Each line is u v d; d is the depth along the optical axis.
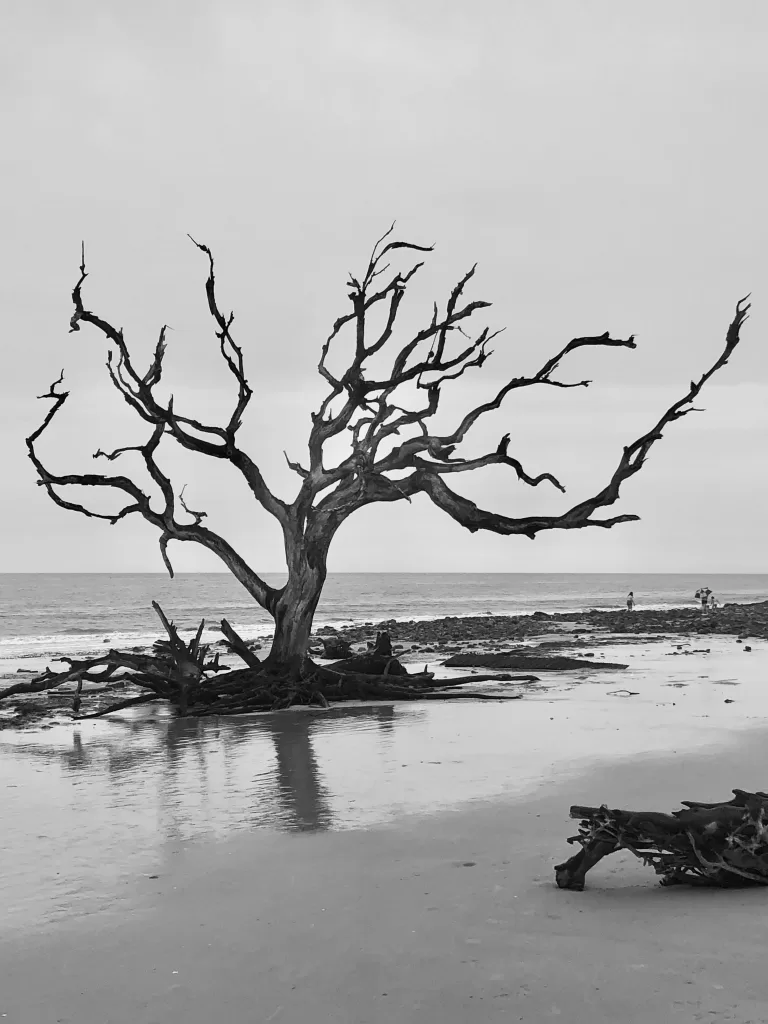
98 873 6.44
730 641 32.28
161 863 6.66
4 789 9.57
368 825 7.67
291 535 18.33
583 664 22.42
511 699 16.78
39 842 7.32
